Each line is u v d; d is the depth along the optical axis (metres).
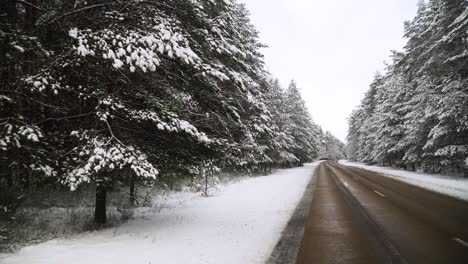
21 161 6.98
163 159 9.06
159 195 15.18
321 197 15.15
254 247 6.68
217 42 8.97
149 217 10.10
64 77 7.40
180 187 17.88
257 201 13.90
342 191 17.61
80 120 7.86
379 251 6.38
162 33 7.09
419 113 27.36
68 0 7.99
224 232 8.09
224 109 10.02
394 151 39.25
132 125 8.45
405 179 25.09
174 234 7.83
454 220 9.48
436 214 10.45
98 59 7.24
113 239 7.17
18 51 6.75
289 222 9.39
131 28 7.46
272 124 32.25
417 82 29.50
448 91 21.44
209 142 8.55
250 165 29.11
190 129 7.76
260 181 24.59
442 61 22.53
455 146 22.42
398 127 39.41
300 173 36.31
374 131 52.31
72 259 5.65
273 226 8.84
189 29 8.68
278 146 34.41
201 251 6.37
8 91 6.78
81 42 6.46
